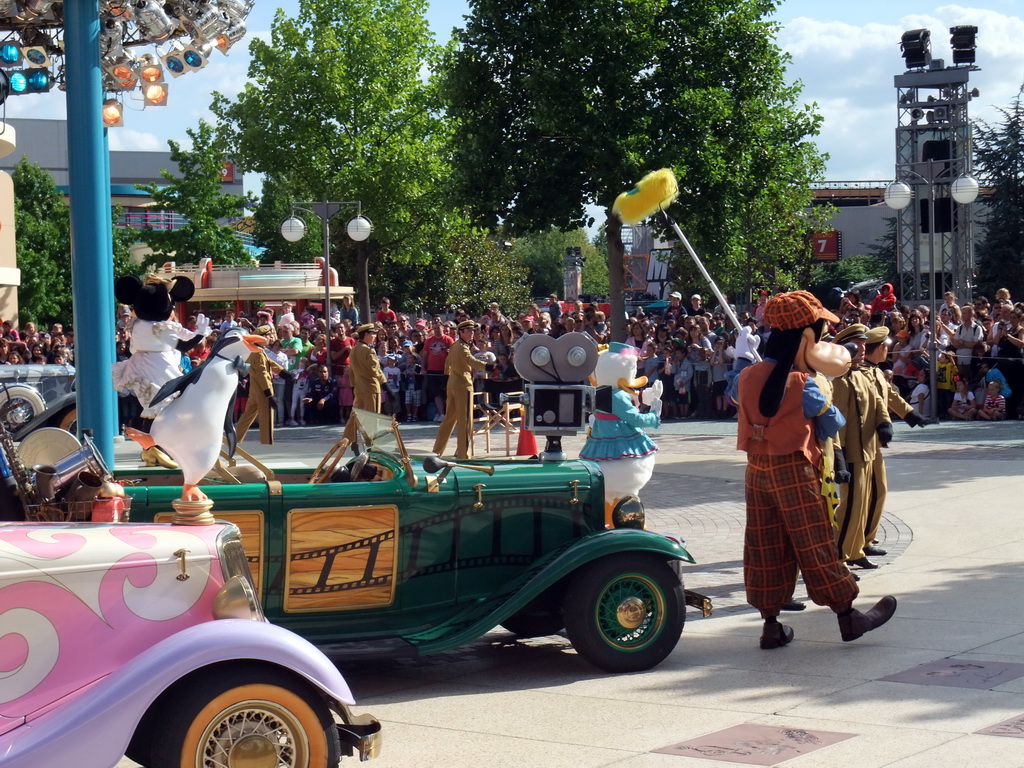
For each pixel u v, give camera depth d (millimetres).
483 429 15891
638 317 21812
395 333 22328
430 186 35500
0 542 4008
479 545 6266
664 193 7434
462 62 19828
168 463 6336
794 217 40281
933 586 7855
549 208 19703
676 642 6316
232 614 4215
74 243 8984
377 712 5652
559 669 6402
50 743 3752
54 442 6035
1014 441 15055
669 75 19234
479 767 4785
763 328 20047
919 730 4984
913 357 18453
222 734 4020
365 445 6574
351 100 35562
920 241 27828
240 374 5305
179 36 12336
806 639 6805
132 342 8797
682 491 12367
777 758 4707
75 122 8938
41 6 11312
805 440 6480
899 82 27266
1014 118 43438
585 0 18812
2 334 22828
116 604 4059
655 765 4703
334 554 5918
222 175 45875
